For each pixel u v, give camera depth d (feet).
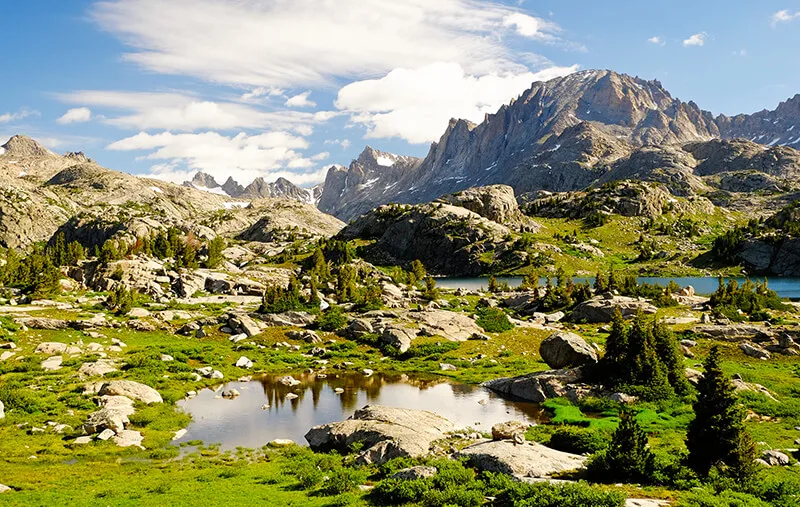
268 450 144.15
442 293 526.16
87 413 168.55
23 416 162.81
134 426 162.71
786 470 113.39
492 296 487.61
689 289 436.76
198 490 109.19
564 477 106.11
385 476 115.96
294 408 187.11
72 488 112.47
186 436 157.48
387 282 606.14
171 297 416.67
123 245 640.17
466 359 261.65
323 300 379.76
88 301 360.07
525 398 198.90
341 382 224.74
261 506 98.99
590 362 204.23
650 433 147.02
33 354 231.30
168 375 221.46
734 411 108.58
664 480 102.42
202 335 290.15
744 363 225.15
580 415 167.94
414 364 253.44
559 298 398.21
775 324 297.33
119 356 242.17
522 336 302.66
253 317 322.14
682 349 237.45
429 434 141.28
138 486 113.29
